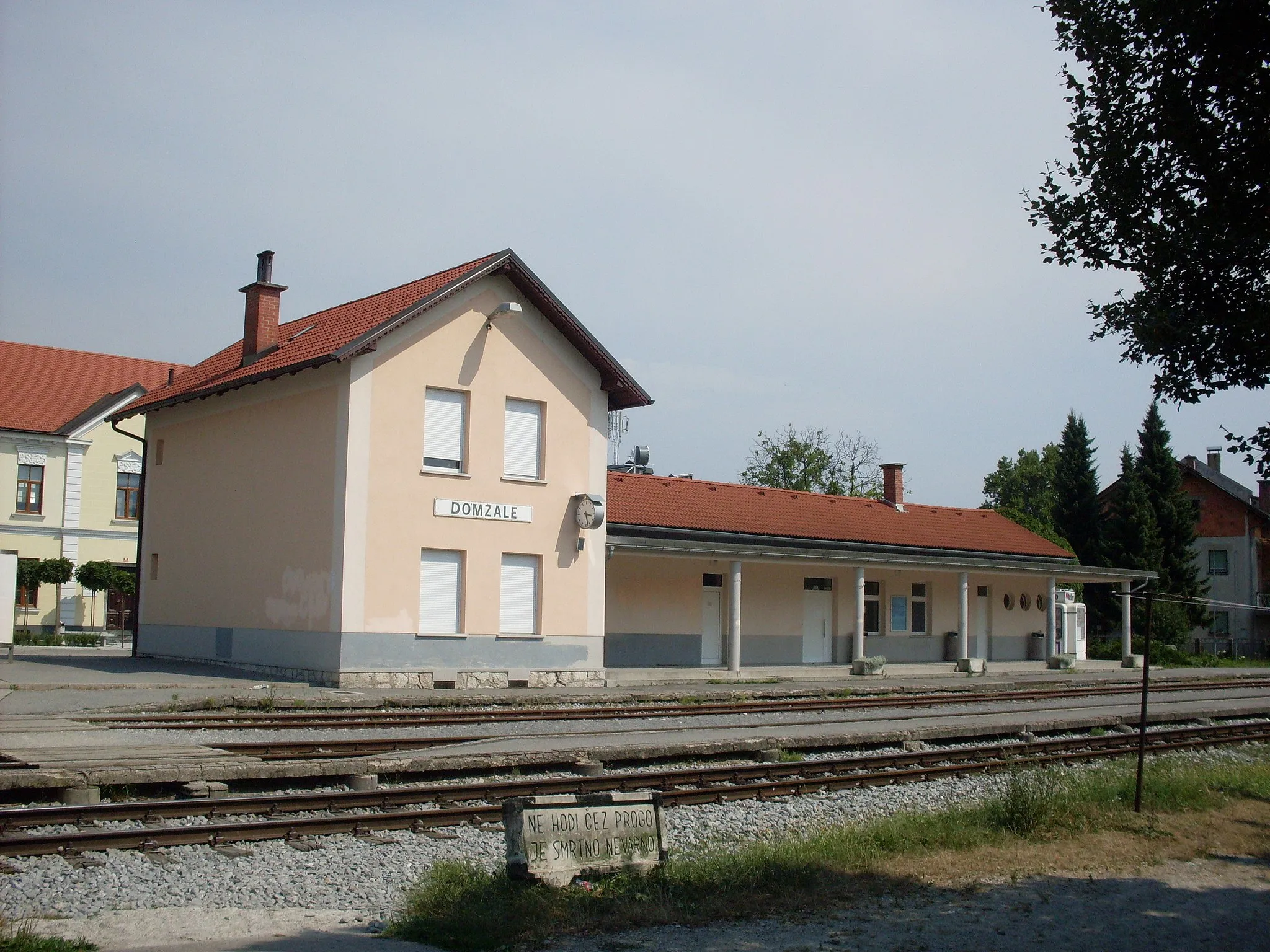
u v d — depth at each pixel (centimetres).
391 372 2444
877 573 3816
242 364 2841
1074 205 903
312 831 1044
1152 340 879
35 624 4472
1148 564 5897
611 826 889
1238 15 816
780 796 1348
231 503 2758
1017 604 4284
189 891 854
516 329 2630
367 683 2356
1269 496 6669
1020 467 9181
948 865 1002
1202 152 851
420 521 2459
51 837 925
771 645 3481
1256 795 1435
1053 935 804
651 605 3162
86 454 4709
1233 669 4472
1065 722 2073
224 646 2723
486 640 2531
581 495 2688
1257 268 871
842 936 782
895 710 2330
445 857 997
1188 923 849
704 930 788
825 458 7144
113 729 1547
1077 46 880
